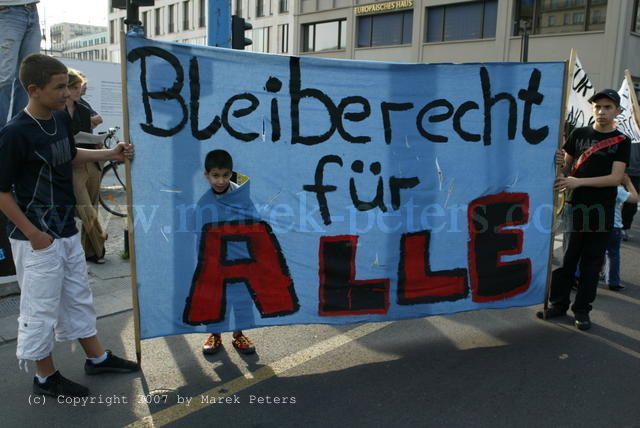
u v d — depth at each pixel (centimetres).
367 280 380
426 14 2319
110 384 328
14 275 466
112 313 435
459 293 403
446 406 307
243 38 603
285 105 349
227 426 286
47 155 289
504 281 414
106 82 1351
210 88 332
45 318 298
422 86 376
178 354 370
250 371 348
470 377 342
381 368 354
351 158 367
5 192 275
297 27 2848
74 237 315
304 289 367
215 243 345
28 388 321
